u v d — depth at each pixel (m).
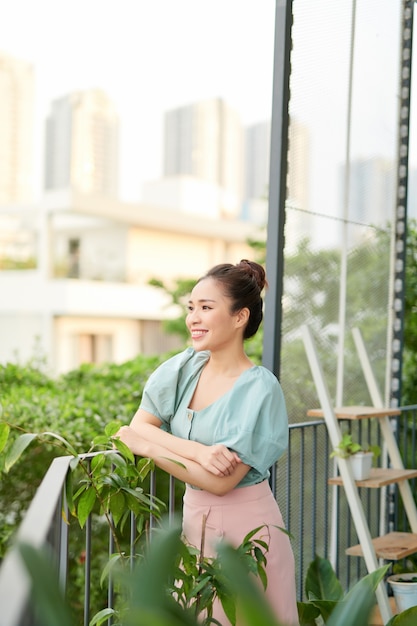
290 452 3.08
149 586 0.79
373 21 3.59
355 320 3.52
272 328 2.97
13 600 0.66
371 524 3.57
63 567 1.60
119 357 19.56
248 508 1.86
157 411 1.98
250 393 1.86
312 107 3.21
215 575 1.56
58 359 18.58
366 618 0.87
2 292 18.92
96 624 1.71
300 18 3.13
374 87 3.62
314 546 3.17
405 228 3.79
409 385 4.15
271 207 3.00
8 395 4.40
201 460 1.80
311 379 3.23
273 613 0.70
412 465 3.85
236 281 1.92
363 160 3.56
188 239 20.39
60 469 1.45
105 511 1.81
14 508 4.21
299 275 3.17
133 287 19.06
